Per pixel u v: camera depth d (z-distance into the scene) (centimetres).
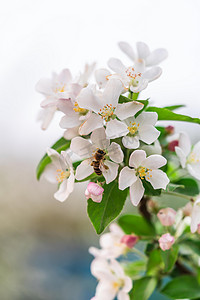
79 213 215
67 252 198
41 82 47
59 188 45
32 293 162
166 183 41
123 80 43
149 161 41
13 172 214
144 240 49
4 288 158
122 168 42
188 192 46
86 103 41
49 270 180
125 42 49
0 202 202
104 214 42
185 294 48
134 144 41
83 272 182
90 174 42
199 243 48
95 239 206
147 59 49
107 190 42
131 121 41
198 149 47
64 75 47
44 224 210
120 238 51
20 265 175
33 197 213
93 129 41
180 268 50
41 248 197
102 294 49
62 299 164
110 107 41
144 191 42
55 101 44
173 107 48
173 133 48
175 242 47
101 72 43
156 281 48
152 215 50
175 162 48
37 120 50
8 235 192
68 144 46
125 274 51
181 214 48
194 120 45
